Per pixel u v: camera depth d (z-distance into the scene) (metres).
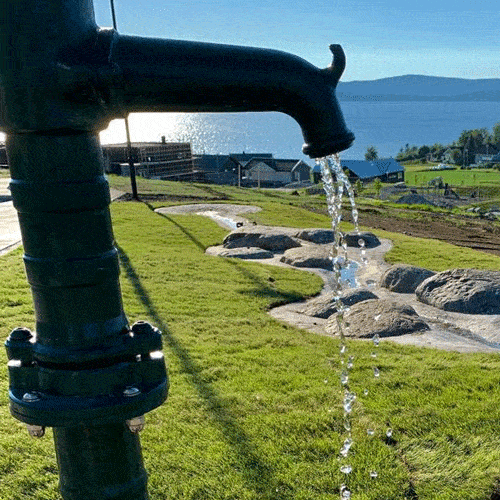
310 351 8.08
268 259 15.48
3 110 1.46
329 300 10.66
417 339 8.95
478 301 10.87
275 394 6.47
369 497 4.65
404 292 12.36
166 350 7.83
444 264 15.77
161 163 55.97
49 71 1.41
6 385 6.38
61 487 1.68
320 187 69.12
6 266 12.05
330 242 17.41
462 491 4.78
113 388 1.55
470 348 8.60
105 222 1.58
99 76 1.41
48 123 1.44
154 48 1.46
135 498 1.70
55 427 1.57
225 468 5.00
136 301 10.25
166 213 21.81
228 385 6.72
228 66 1.48
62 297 1.54
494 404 6.27
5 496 4.53
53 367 1.55
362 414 6.03
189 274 12.64
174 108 1.53
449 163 157.25
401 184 96.44
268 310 10.72
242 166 97.69
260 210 23.66
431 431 5.71
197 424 5.76
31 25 1.40
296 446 5.35
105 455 1.62
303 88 1.55
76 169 1.50
